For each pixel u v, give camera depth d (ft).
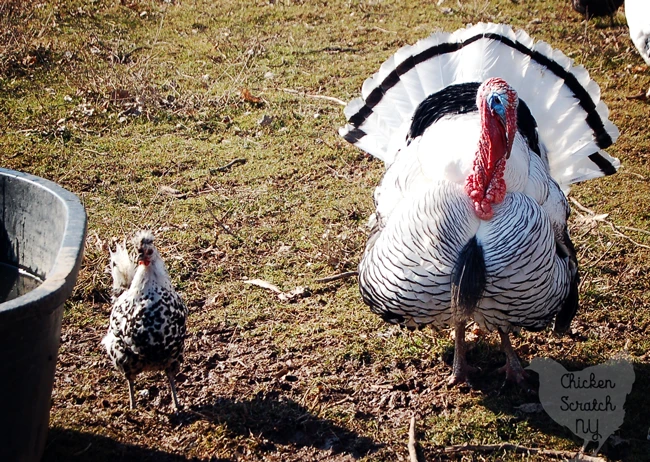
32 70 19.80
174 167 16.69
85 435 12.51
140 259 12.32
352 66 20.89
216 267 14.79
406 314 12.84
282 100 18.84
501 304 12.60
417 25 23.94
